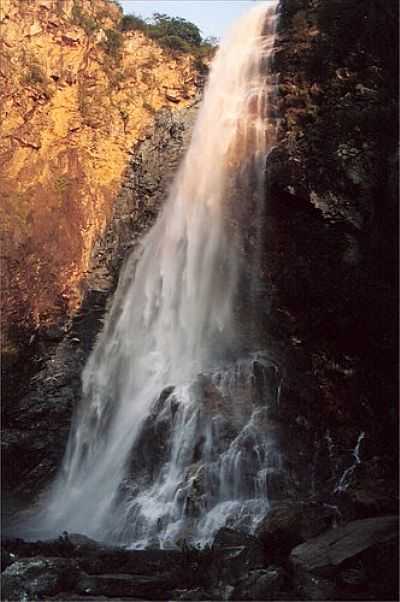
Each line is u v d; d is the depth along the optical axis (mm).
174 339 21969
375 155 17203
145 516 16578
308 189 18062
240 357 19734
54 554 12492
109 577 10336
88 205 27047
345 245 17531
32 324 24500
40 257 25500
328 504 12930
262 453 16797
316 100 19656
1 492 21891
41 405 23047
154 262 24094
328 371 18062
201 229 22812
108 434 21031
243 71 23500
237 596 9562
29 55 27844
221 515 15289
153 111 29188
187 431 17688
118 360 23062
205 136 24391
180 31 31344
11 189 26156
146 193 26516
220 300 21219
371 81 18281
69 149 27672
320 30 20359
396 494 12859
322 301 18156
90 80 28766
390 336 16672
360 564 9727
